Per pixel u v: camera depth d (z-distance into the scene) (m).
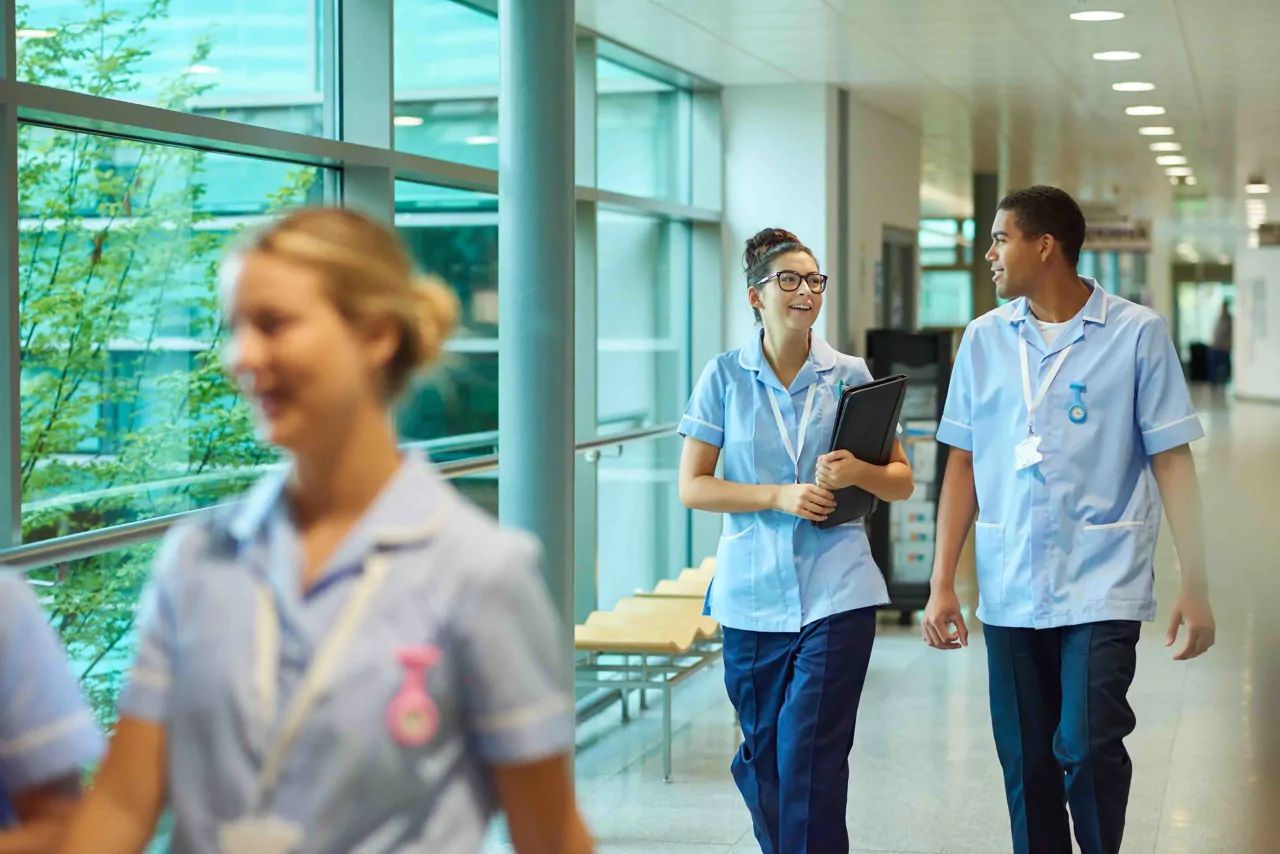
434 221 6.54
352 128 5.94
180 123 4.67
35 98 4.05
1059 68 9.54
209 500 5.16
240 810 1.35
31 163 4.30
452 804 1.40
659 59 9.01
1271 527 12.97
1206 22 7.92
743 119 10.16
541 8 4.40
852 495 3.97
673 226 9.91
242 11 5.32
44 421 4.37
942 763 6.07
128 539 4.06
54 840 1.80
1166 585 10.18
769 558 4.00
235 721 1.36
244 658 1.38
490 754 1.42
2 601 1.81
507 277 4.49
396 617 1.37
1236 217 27.25
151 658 1.44
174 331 4.96
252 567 1.41
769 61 9.11
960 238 26.78
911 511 9.34
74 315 4.48
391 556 1.38
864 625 3.98
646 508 9.45
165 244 4.90
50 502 4.39
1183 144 14.52
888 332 9.33
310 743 1.34
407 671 1.36
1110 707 3.73
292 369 1.38
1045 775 3.92
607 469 8.66
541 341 4.46
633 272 9.23
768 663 4.04
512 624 1.40
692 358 10.30
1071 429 3.82
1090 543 3.79
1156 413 3.78
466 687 1.40
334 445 1.41
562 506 4.49
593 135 8.42
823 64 9.27
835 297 10.37
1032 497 3.83
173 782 1.40
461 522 1.42
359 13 5.89
